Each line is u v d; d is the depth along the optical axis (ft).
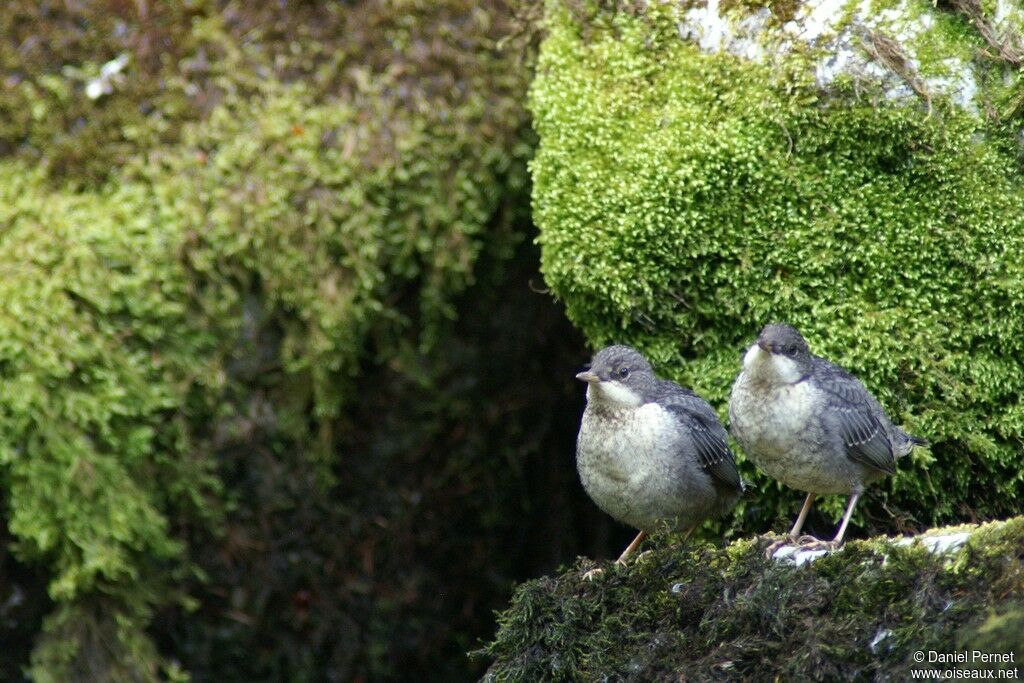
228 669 32.04
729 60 26.32
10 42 29.91
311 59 29.81
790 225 26.00
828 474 23.44
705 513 25.22
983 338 25.57
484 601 34.30
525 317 32.63
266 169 29.04
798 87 25.67
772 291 26.22
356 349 30.22
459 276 30.25
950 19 25.70
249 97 29.66
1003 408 25.66
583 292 27.17
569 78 27.37
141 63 29.84
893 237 25.71
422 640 33.73
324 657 32.91
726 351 27.02
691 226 26.14
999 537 18.71
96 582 28.73
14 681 29.17
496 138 29.66
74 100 29.48
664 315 26.91
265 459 31.32
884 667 16.90
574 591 21.70
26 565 29.04
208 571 31.37
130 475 28.76
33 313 27.27
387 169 29.17
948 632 16.78
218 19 30.12
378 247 29.43
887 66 25.41
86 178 29.19
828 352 25.86
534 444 33.58
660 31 27.14
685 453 24.00
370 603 33.30
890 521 26.55
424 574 33.76
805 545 22.59
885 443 23.48
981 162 25.39
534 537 34.50
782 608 18.70
